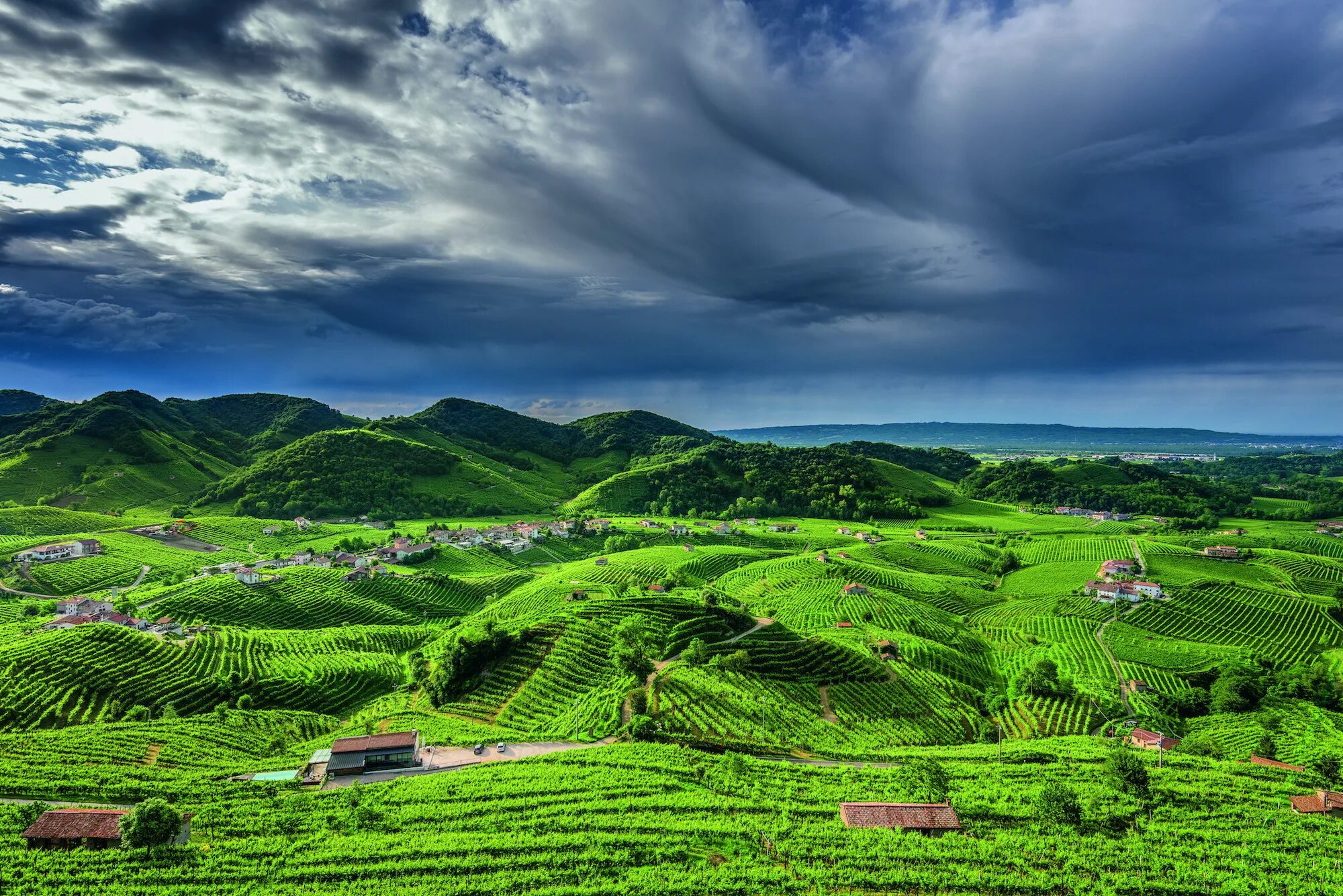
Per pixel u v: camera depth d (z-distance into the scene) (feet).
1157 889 209.67
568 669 420.36
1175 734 446.19
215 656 479.82
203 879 201.57
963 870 212.84
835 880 205.26
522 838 225.76
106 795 257.96
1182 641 645.51
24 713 363.76
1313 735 418.31
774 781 281.33
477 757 313.12
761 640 471.62
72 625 522.06
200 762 312.29
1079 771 312.91
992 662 605.31
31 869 199.41
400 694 455.63
